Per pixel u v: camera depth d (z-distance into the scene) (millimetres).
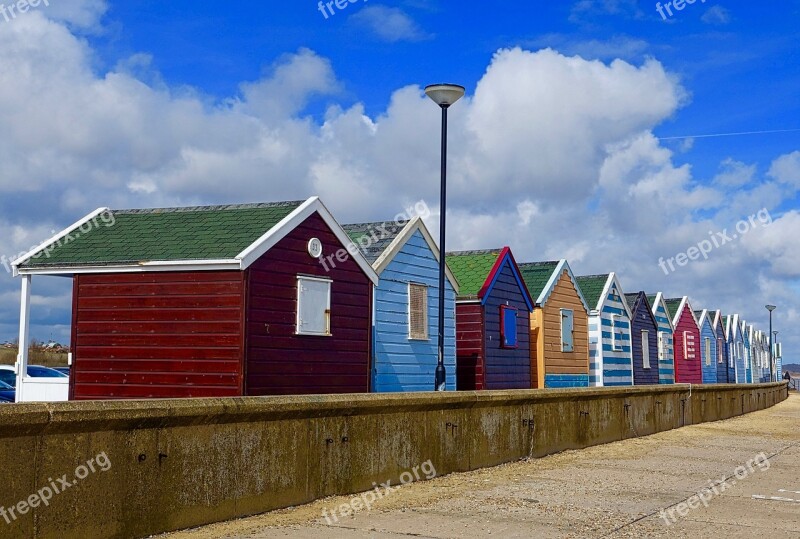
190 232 14383
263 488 8641
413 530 8086
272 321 13539
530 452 13742
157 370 13422
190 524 7801
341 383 15016
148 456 7395
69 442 6707
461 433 11992
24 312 14609
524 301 23422
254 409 8422
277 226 13711
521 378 22953
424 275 18953
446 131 14648
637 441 17297
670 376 35656
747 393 29297
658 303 35062
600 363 27719
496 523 8523
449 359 19578
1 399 18641
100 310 13930
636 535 8141
